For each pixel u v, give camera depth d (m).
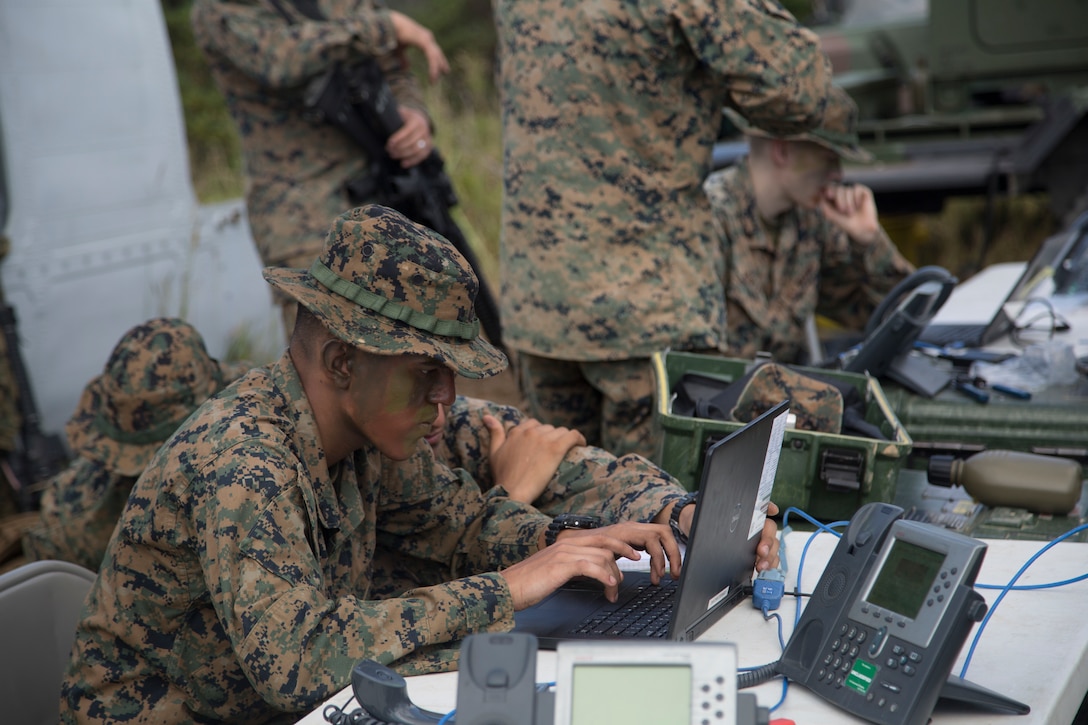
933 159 6.93
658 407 2.60
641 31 2.94
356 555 2.04
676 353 2.85
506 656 1.35
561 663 1.29
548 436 2.45
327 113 3.96
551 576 1.85
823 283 4.12
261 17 3.98
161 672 1.91
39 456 4.05
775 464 1.87
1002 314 3.57
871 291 4.06
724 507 1.71
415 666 1.74
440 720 1.53
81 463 3.28
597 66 3.03
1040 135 6.72
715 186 3.82
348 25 3.97
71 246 4.30
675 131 3.07
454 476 2.29
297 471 1.81
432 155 4.25
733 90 2.95
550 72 3.12
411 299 1.78
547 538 2.15
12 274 4.10
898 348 3.03
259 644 1.68
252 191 4.21
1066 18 7.23
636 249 3.10
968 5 7.32
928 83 7.50
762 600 1.87
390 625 1.74
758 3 2.89
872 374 3.05
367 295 1.78
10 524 3.81
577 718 1.27
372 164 4.17
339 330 1.75
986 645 1.72
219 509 1.74
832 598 1.64
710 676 1.28
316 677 1.68
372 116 4.07
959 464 2.42
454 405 2.61
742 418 2.53
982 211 8.62
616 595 1.96
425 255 1.78
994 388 3.00
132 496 1.87
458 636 1.79
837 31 7.68
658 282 3.10
